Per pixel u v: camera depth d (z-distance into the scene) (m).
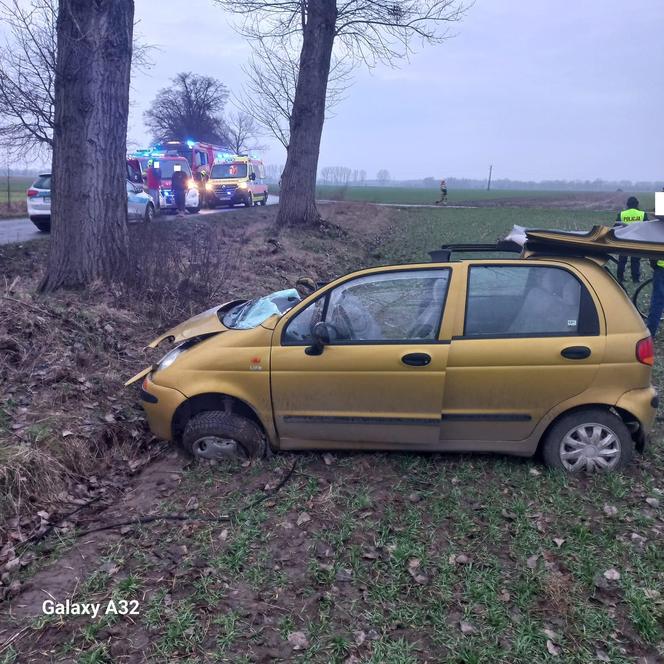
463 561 3.66
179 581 3.53
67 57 8.20
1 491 4.18
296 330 4.59
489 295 4.46
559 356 4.34
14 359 6.04
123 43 8.55
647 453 4.97
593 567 3.56
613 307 4.39
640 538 3.83
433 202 64.31
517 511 4.12
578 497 4.29
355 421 4.56
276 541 3.90
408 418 4.50
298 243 16.38
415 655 2.99
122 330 7.49
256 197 33.25
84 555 3.82
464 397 4.45
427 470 4.68
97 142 8.44
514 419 4.47
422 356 4.36
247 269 11.87
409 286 4.53
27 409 5.24
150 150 25.41
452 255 5.49
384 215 35.62
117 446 5.27
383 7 19.08
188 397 4.64
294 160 19.25
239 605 3.34
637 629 3.13
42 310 7.01
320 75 18.84
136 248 9.05
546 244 4.49
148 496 4.52
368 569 3.62
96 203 8.52
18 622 3.25
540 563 3.62
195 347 4.79
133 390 6.14
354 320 4.55
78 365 6.32
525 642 3.04
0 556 3.82
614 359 4.33
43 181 16.61
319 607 3.32
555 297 4.43
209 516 4.18
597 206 60.69
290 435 4.70
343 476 4.63
